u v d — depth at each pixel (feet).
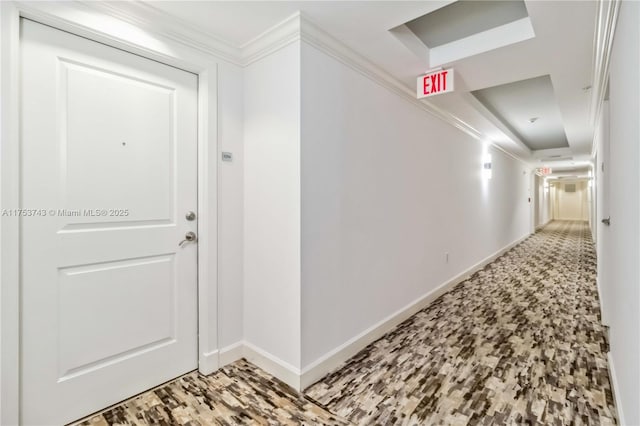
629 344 4.64
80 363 5.51
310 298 6.69
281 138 6.75
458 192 14.06
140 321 6.27
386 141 9.07
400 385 6.56
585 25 6.32
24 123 4.89
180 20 6.27
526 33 6.95
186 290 6.98
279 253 6.86
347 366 7.33
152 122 6.37
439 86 8.45
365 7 5.92
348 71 7.59
